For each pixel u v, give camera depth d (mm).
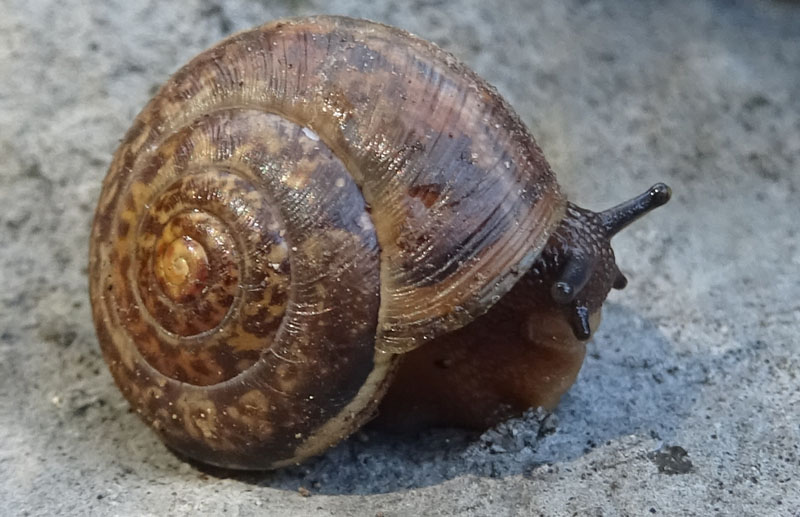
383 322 63
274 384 63
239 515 64
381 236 63
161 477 68
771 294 81
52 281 79
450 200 63
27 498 65
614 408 72
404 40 66
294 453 65
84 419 72
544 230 65
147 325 65
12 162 81
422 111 64
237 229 63
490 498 66
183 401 65
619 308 81
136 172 66
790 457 68
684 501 65
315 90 64
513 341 69
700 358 77
